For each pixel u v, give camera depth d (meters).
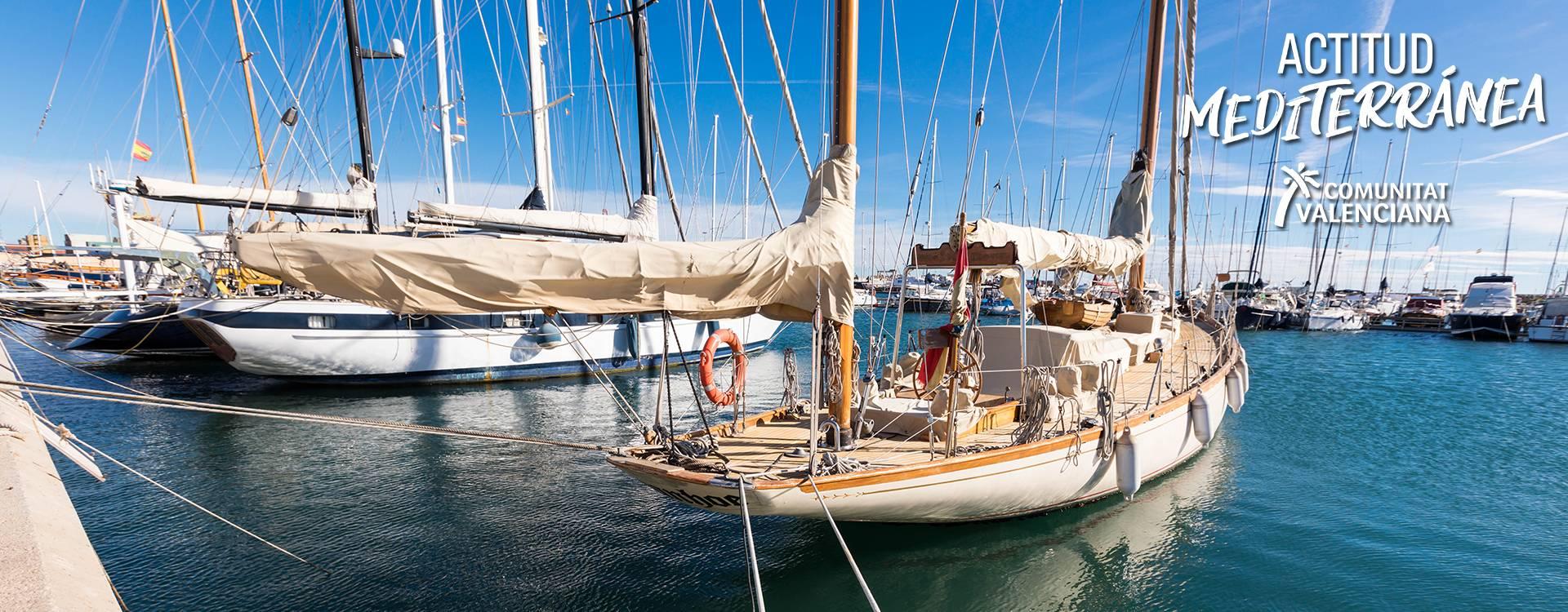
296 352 16.08
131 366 20.02
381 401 15.94
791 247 5.51
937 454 6.31
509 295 4.50
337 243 4.03
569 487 9.49
